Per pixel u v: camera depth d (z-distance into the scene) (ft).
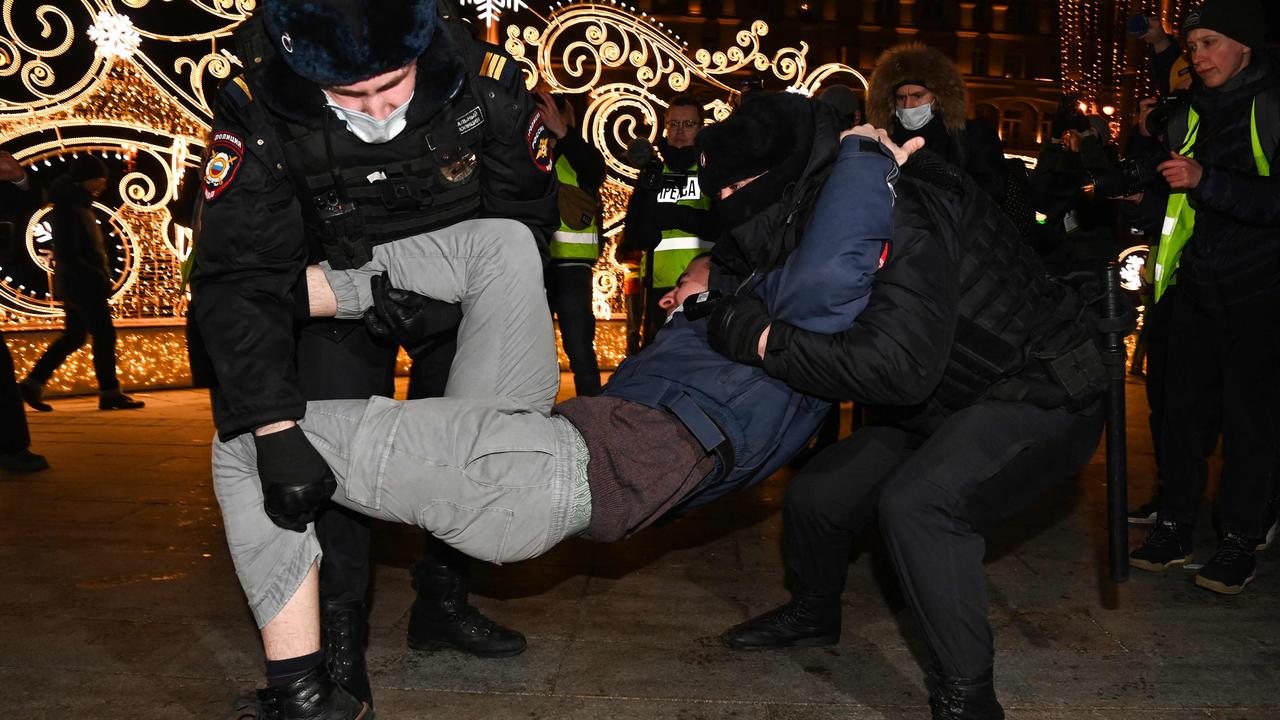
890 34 151.74
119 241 23.80
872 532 12.57
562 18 20.79
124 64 21.04
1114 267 7.20
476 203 6.52
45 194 20.54
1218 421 11.42
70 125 20.75
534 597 10.16
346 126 5.79
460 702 7.73
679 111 14.48
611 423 6.19
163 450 17.24
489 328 6.39
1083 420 7.17
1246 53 10.37
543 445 5.96
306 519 5.82
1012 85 153.28
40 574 10.61
